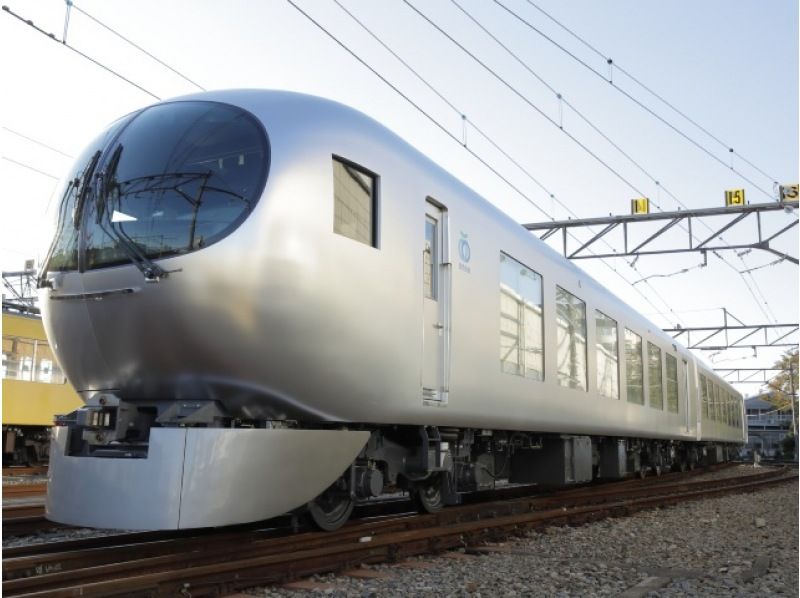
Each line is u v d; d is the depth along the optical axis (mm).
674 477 19453
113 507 5008
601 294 12633
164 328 5383
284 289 5336
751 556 7008
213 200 5438
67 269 5781
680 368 18938
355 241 5918
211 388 5605
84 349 5852
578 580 5656
